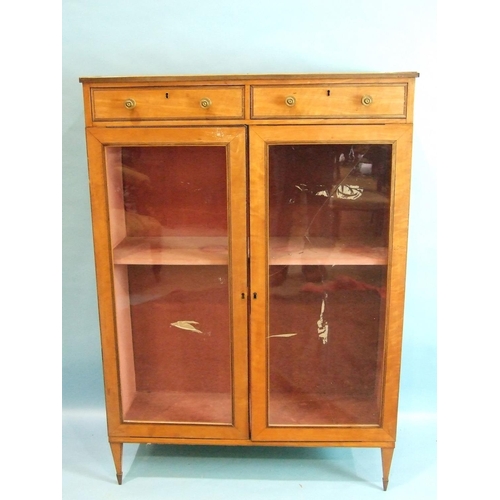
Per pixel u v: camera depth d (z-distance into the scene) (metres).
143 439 1.76
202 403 1.82
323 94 1.53
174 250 1.69
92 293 2.11
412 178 1.99
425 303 2.06
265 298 1.65
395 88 1.52
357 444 1.73
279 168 1.60
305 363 1.76
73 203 2.05
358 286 1.69
